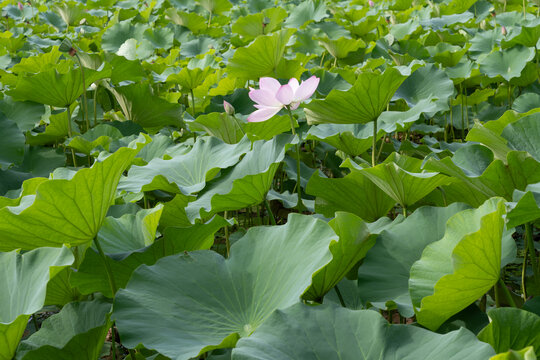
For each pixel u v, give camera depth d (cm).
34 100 429
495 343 154
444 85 404
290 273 186
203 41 704
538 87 473
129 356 223
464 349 137
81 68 421
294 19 771
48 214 189
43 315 314
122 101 477
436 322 174
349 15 759
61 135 441
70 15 939
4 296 188
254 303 187
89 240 206
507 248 189
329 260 175
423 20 651
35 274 184
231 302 189
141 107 462
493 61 463
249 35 660
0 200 233
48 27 905
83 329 214
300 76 470
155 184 259
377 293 194
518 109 400
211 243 242
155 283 187
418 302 176
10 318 179
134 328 170
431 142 379
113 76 471
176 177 284
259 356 141
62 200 187
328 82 452
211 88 519
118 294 180
